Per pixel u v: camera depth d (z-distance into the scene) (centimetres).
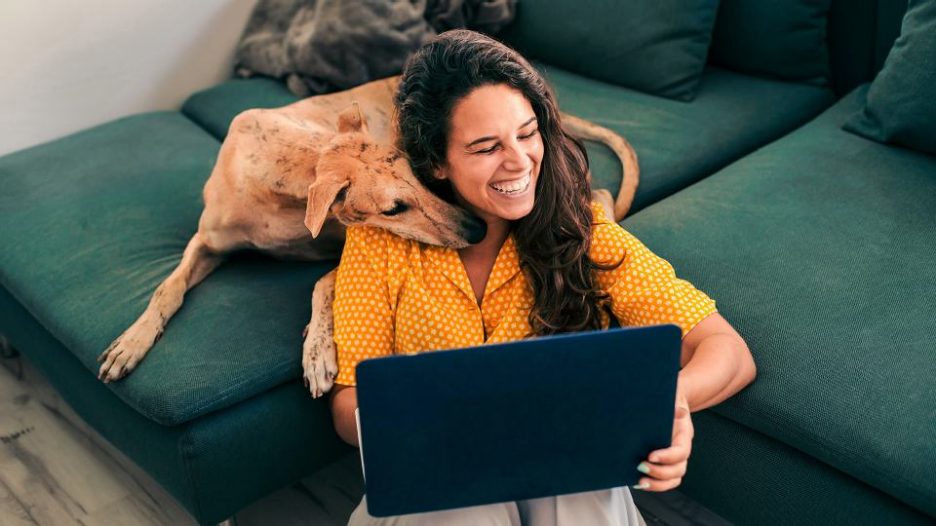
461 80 136
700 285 175
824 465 152
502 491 124
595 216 153
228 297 185
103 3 261
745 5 246
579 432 119
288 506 200
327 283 177
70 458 214
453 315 151
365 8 252
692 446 169
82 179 227
